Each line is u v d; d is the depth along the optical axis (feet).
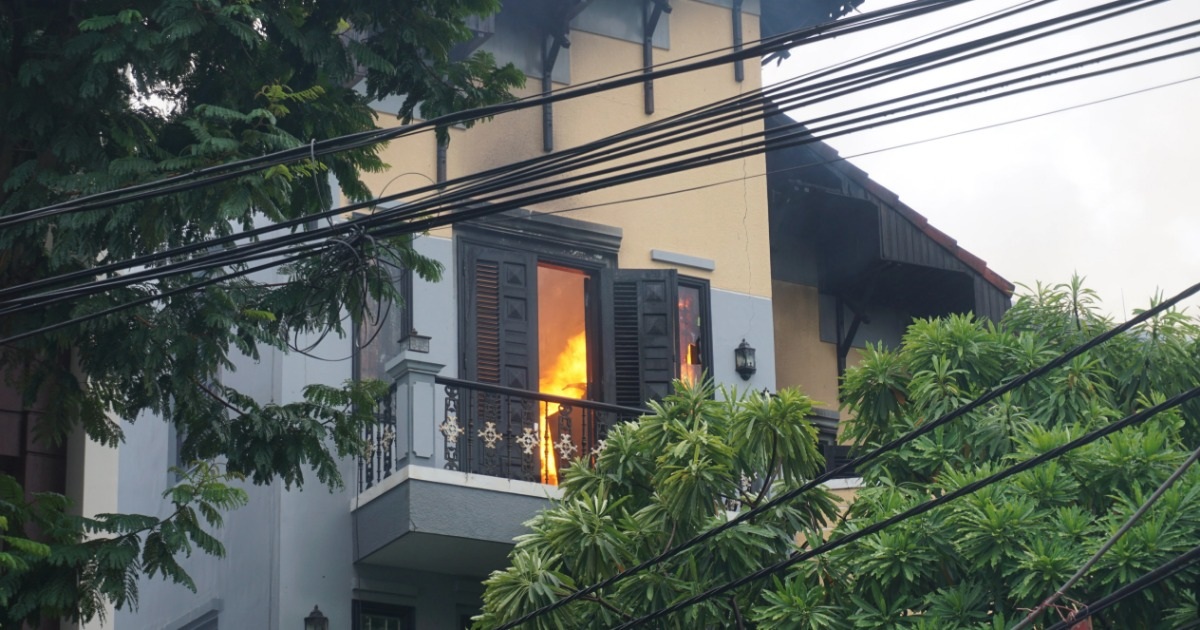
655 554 46.34
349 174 42.70
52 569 38.04
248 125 39.96
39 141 39.47
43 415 41.04
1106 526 42.86
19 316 39.29
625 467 48.60
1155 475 43.96
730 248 67.77
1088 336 50.19
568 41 65.87
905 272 73.20
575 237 64.13
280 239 32.17
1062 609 41.39
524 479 58.65
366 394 42.60
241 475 40.09
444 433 56.90
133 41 38.17
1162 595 42.06
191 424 40.93
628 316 64.34
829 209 73.15
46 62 38.86
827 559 45.34
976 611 42.83
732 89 70.28
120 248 38.14
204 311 39.29
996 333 50.11
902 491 47.29
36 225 38.55
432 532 55.21
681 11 70.18
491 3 43.70
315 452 41.42
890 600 44.60
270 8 40.96
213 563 59.67
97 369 39.63
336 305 39.96
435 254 61.05
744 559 45.11
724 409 48.47
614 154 30.63
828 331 74.23
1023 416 47.70
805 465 46.39
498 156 63.93
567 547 46.14
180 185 32.96
